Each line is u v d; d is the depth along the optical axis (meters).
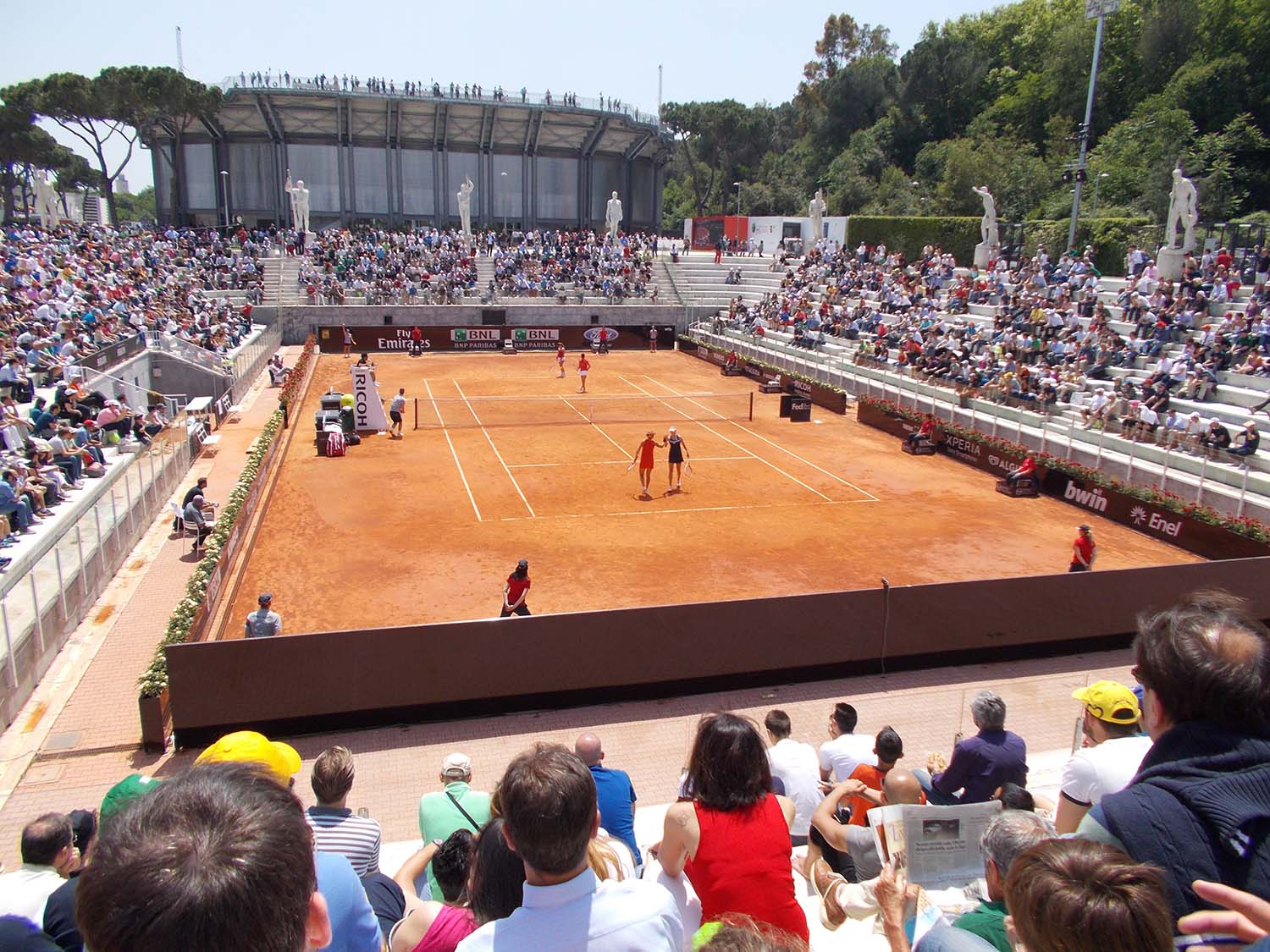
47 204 62.38
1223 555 23.33
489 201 92.38
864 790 7.22
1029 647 16.84
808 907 7.01
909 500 28.53
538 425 38.66
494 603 19.38
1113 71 73.19
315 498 27.17
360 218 89.19
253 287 61.72
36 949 4.18
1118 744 4.97
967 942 3.19
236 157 86.12
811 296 61.25
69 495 21.48
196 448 31.83
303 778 12.51
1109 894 2.32
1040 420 33.56
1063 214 63.69
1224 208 54.75
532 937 3.37
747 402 45.34
